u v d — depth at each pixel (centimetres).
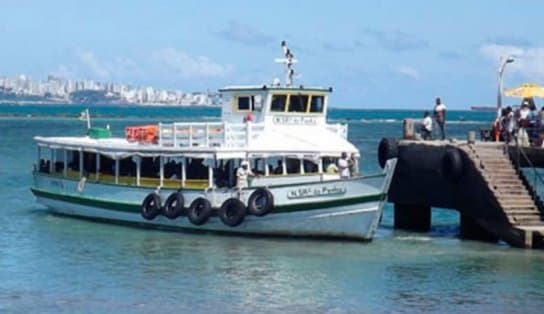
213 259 7588
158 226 9012
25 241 8494
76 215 9962
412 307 6122
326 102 9088
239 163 8650
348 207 8044
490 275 7050
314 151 8638
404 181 9244
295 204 8181
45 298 6328
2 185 13400
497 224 8244
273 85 8850
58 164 10362
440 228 9488
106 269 7238
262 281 6825
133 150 9112
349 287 6650
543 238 8006
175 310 6025
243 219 8381
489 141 9556
